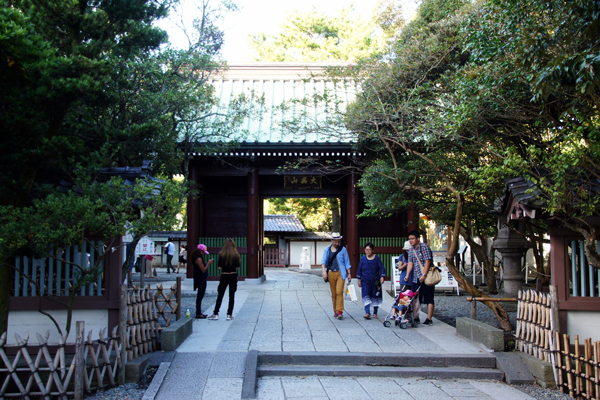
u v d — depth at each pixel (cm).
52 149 617
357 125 1012
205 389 598
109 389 608
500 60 715
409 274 948
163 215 650
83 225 550
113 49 963
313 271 2680
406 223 1772
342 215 1908
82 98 690
